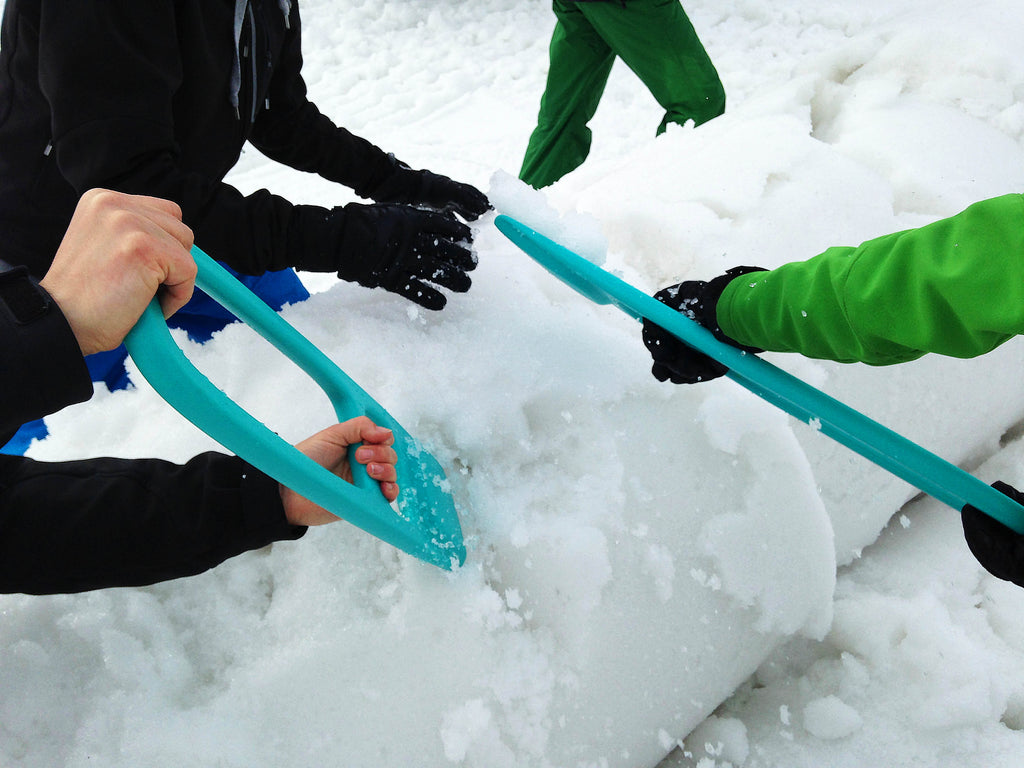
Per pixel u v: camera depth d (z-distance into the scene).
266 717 0.82
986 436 1.34
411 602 0.85
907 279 0.64
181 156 1.04
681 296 0.92
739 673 1.04
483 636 0.87
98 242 0.64
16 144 0.99
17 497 0.82
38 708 0.80
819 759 1.05
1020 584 0.81
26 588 0.81
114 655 0.83
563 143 2.29
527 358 1.00
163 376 0.64
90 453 1.07
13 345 0.59
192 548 0.83
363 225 0.99
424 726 0.84
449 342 1.02
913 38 1.57
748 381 0.92
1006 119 1.44
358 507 0.74
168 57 0.90
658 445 0.99
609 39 2.02
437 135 2.90
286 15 1.12
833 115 1.56
